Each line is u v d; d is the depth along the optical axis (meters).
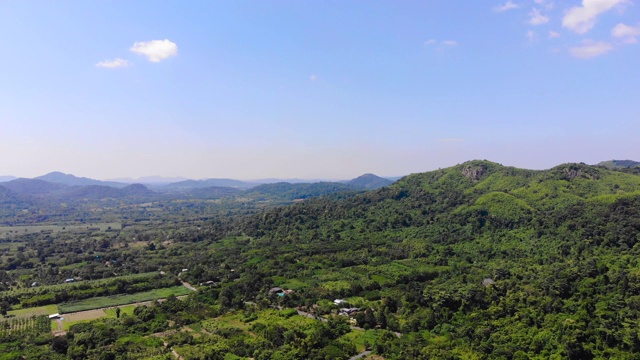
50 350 127.25
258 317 151.25
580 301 126.00
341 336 130.75
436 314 137.62
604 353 104.81
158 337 135.88
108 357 119.25
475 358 109.50
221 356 119.12
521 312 128.38
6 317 159.50
